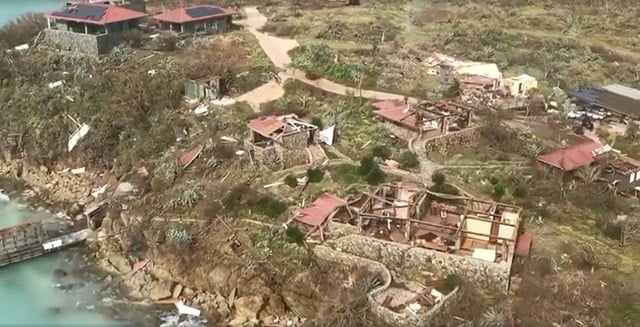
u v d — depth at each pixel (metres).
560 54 118.75
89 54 115.88
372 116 91.00
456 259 64.38
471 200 72.44
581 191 75.38
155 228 78.19
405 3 157.50
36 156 100.06
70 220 88.88
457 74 106.50
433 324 59.28
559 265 64.62
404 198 72.88
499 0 161.88
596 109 96.12
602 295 61.19
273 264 69.88
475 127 87.19
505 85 100.94
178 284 73.56
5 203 93.75
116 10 121.06
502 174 78.69
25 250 80.62
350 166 80.38
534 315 59.69
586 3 157.88
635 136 88.31
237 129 90.88
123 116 99.56
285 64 109.25
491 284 63.25
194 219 77.81
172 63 107.94
